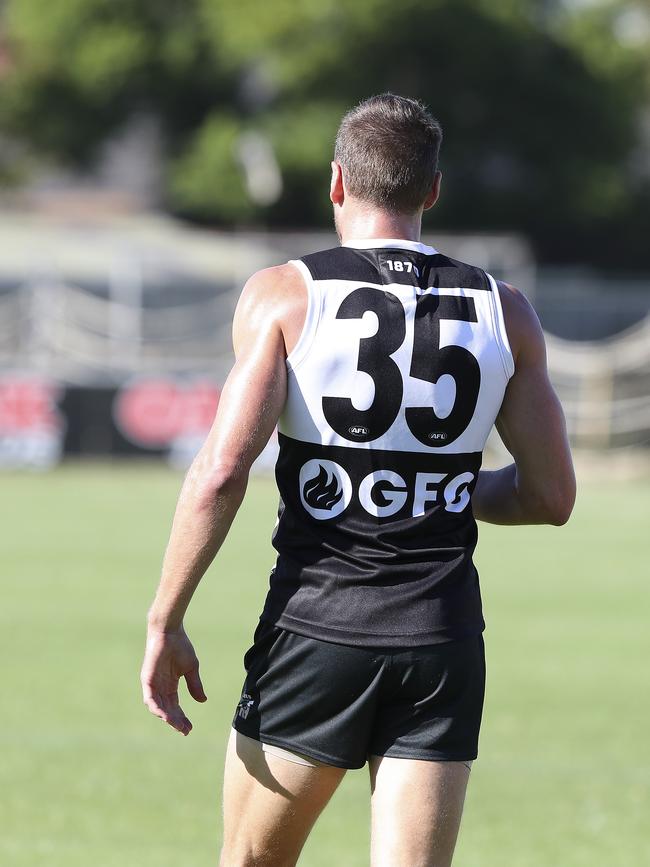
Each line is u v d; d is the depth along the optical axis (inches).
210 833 778.8
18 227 6146.7
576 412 3100.4
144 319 3742.6
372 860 424.2
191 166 7150.6
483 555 1969.7
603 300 3905.0
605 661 1278.3
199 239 6451.8
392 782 426.9
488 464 2893.7
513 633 1409.9
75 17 7450.8
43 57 7495.1
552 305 3929.6
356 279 434.0
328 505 430.9
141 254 5531.5
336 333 428.1
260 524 2251.5
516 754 964.0
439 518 433.7
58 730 1011.3
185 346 3673.7
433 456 431.5
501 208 7145.7
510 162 7367.1
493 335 439.2
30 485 2682.1
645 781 896.9
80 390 2928.2
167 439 2942.9
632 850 756.0
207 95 7623.0
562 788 880.3
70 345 3452.3
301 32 7042.3
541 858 741.9
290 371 429.1
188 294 4050.2
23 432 2920.8
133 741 984.9
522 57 7121.1
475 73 7086.6
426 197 451.5
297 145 6929.1
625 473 3016.7
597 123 7234.3
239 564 1840.6
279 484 441.7
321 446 429.7
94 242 5812.0
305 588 430.9
